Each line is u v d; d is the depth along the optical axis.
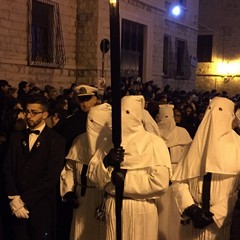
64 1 13.88
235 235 2.64
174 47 22.02
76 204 3.90
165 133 5.34
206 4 28.86
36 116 3.98
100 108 3.80
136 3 17.59
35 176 3.95
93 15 14.26
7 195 4.09
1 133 4.99
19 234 3.99
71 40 14.38
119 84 2.71
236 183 3.30
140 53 18.70
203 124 3.41
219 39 28.67
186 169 3.38
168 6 20.94
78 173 3.88
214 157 3.23
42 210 3.97
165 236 4.36
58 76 13.86
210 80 29.00
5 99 6.96
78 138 4.04
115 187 3.12
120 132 2.83
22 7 12.17
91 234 3.85
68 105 7.49
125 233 3.24
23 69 12.35
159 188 3.20
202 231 3.28
